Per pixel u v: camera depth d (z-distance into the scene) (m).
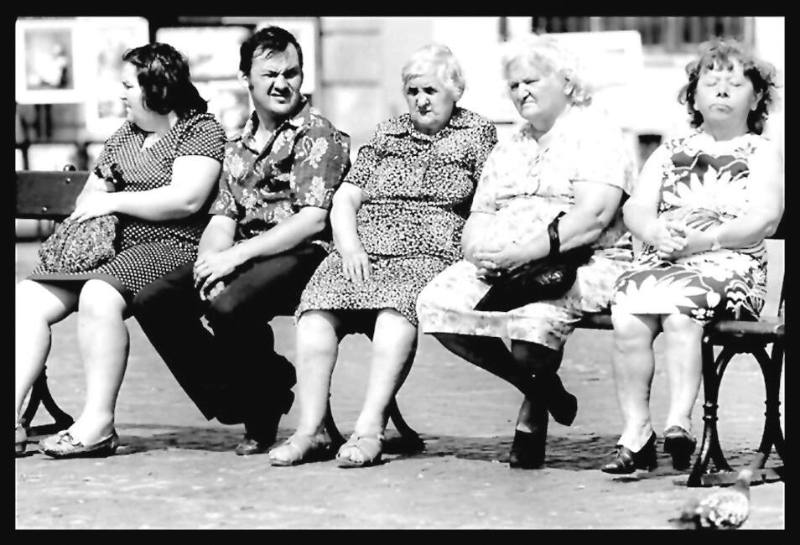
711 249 8.24
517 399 10.97
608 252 8.59
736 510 7.20
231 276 9.01
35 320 9.23
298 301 9.12
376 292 8.64
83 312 9.05
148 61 9.37
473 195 8.99
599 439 9.48
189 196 9.28
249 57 9.15
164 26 16.58
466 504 7.76
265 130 9.26
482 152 8.97
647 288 8.11
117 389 9.13
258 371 9.02
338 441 9.02
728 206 8.32
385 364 8.66
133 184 9.46
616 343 8.20
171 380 11.99
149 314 9.01
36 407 9.73
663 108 19.66
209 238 9.23
